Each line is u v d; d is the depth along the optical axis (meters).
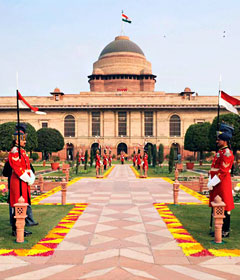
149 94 72.00
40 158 66.88
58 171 33.47
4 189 14.74
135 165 44.06
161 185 19.66
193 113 68.06
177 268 5.57
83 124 68.31
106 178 24.86
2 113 68.38
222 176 7.51
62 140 60.38
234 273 5.35
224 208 7.29
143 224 8.94
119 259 6.05
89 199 13.85
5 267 5.65
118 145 70.31
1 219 9.80
